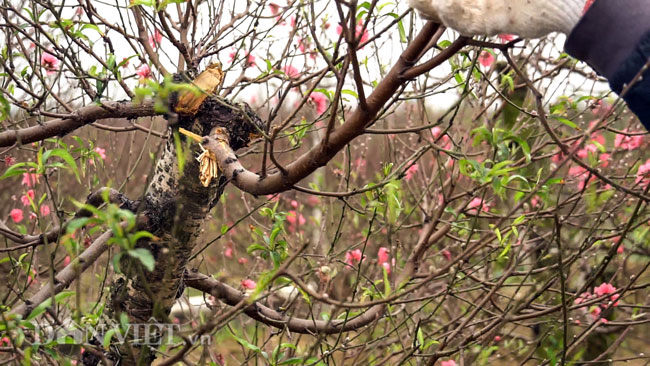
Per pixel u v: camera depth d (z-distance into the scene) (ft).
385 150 10.84
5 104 5.33
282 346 6.35
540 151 10.96
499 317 7.81
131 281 6.71
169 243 6.64
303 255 8.86
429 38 4.90
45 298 5.89
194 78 6.87
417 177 14.84
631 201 11.20
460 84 7.06
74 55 7.11
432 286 13.44
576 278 12.48
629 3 5.00
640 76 4.74
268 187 5.84
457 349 7.52
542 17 4.36
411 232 14.17
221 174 6.61
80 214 6.96
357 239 14.90
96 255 6.28
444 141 13.23
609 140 14.79
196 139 5.97
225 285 7.95
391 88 5.17
